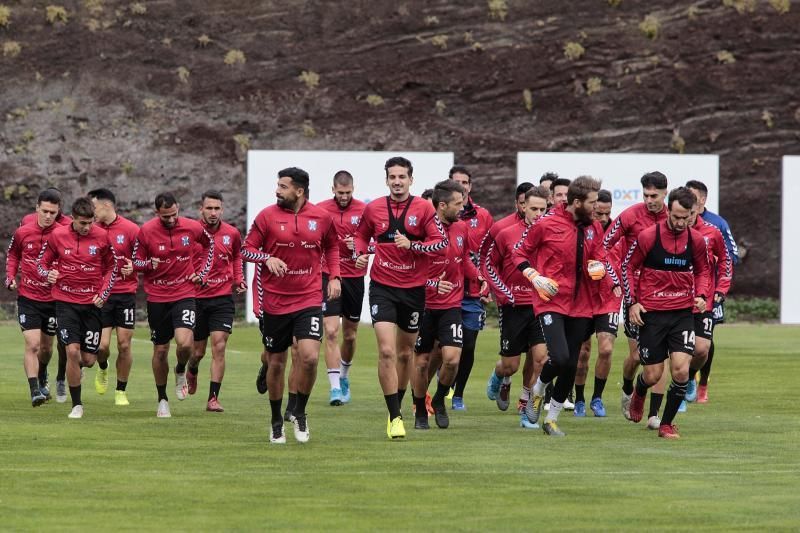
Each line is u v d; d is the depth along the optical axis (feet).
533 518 90.33
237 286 169.68
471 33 406.82
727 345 270.87
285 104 396.16
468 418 154.51
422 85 400.26
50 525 87.15
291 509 93.30
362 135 394.32
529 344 154.51
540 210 150.30
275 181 312.91
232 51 401.08
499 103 399.85
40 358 168.45
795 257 333.42
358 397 177.68
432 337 141.90
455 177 167.94
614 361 234.58
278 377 127.24
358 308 171.83
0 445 125.90
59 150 383.45
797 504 96.02
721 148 399.65
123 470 110.52
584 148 397.19
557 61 404.36
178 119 390.83
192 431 138.41
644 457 119.85
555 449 125.18
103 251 153.38
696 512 92.79
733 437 135.33
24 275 161.27
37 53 396.37
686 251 133.69
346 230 173.17
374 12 407.85
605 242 151.64
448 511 92.84
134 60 398.21
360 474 108.78
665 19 411.34
